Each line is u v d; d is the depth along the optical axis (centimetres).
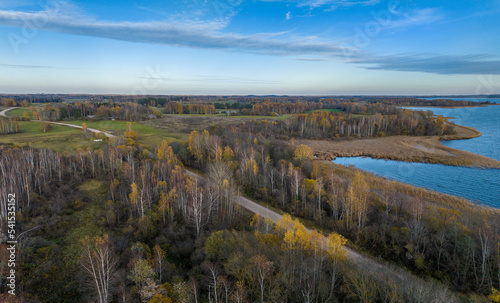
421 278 3803
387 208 5284
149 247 4228
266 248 3609
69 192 5469
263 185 6562
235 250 3628
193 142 8362
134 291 2997
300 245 3522
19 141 8025
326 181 6638
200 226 4712
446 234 4294
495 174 8444
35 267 3369
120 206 5028
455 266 3916
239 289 2944
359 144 12369
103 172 6538
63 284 3288
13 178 4709
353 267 3422
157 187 5531
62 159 6675
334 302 2980
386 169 9081
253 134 11275
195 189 4972
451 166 9369
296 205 5872
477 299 3456
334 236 3525
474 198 6681
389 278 3170
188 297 2973
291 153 8919
